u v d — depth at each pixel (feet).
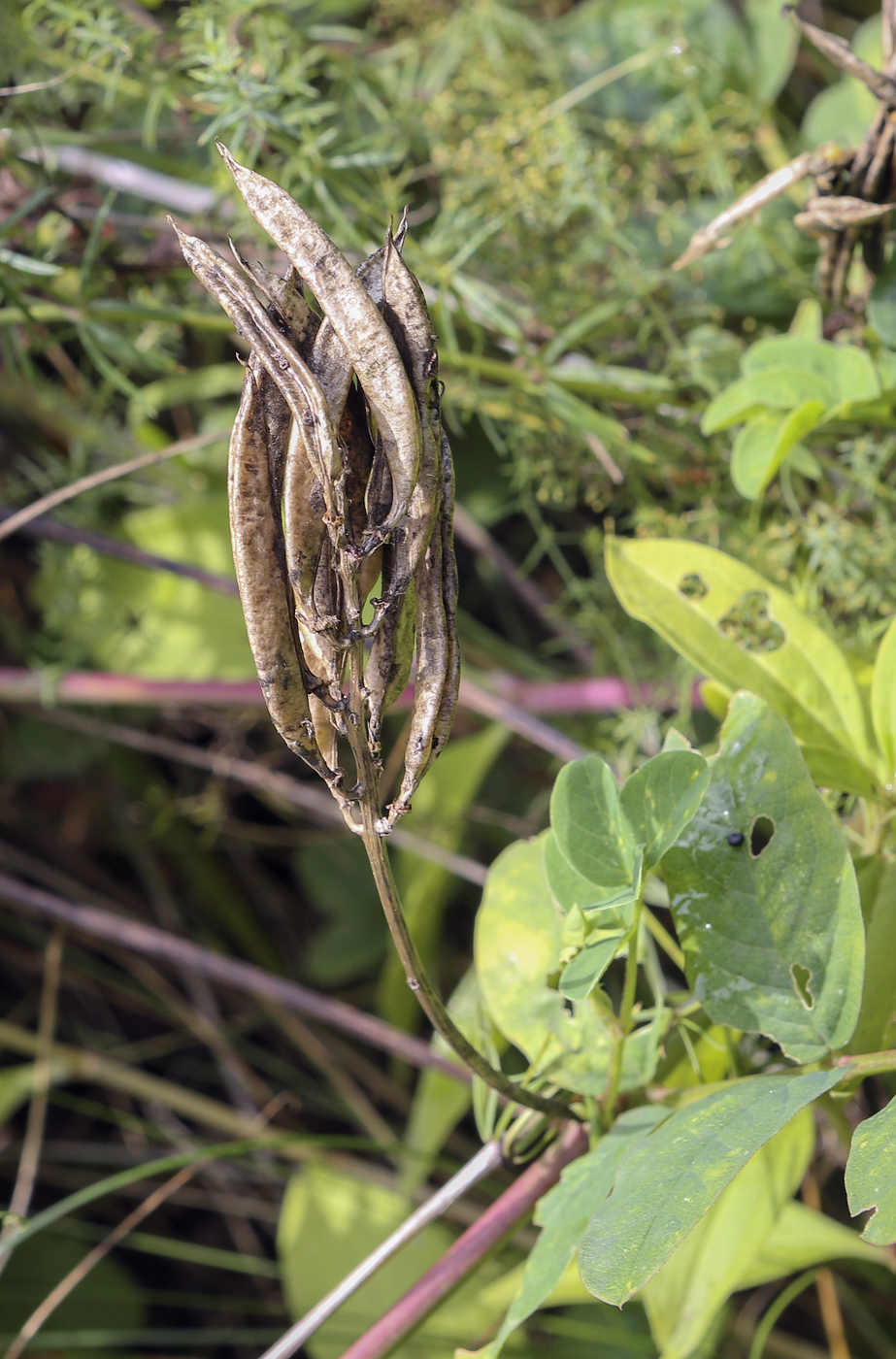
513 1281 1.31
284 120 1.29
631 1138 1.02
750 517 1.45
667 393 1.46
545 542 1.60
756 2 1.77
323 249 0.84
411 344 0.85
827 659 1.13
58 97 1.66
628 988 1.02
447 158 1.56
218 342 1.85
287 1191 1.67
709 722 1.63
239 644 1.83
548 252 1.52
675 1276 1.16
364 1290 1.54
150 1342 1.79
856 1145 0.94
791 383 1.21
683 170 1.59
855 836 1.12
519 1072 1.47
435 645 0.89
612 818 0.99
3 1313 1.84
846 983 1.00
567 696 1.72
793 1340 1.66
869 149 1.12
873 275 1.19
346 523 0.87
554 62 1.77
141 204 1.69
